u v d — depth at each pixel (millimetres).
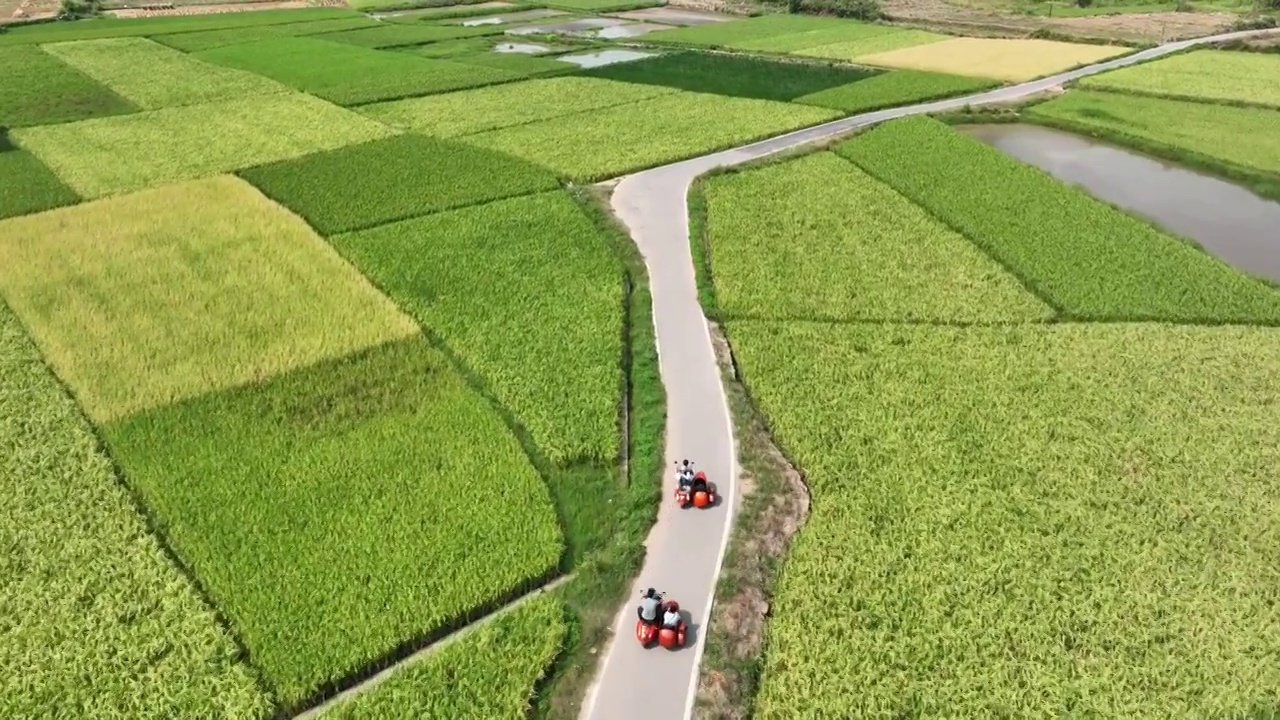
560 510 30172
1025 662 24219
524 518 29109
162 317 40688
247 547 27609
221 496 29844
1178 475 31328
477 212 52969
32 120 71812
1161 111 77938
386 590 26156
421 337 39250
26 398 34938
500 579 26625
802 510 29781
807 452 32188
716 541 28344
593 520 29672
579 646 24859
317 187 57062
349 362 37438
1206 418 34531
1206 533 28641
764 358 38312
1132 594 26281
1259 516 29438
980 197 56188
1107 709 22906
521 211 53125
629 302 43906
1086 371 37688
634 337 40531
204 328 39750
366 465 31422
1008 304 43438
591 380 36594
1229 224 56250
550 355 38438
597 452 32656
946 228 52062
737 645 24781
